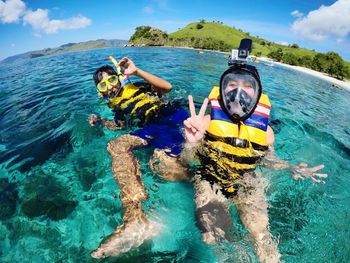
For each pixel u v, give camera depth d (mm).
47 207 884
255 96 892
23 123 1504
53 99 1875
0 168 1101
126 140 1166
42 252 726
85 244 752
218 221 800
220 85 919
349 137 1664
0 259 707
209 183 888
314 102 2631
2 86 2385
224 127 923
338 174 1171
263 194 900
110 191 945
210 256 717
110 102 1415
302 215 887
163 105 1359
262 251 729
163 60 4160
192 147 999
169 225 801
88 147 1224
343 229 842
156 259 705
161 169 1026
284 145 1388
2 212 866
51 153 1190
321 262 721
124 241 742
